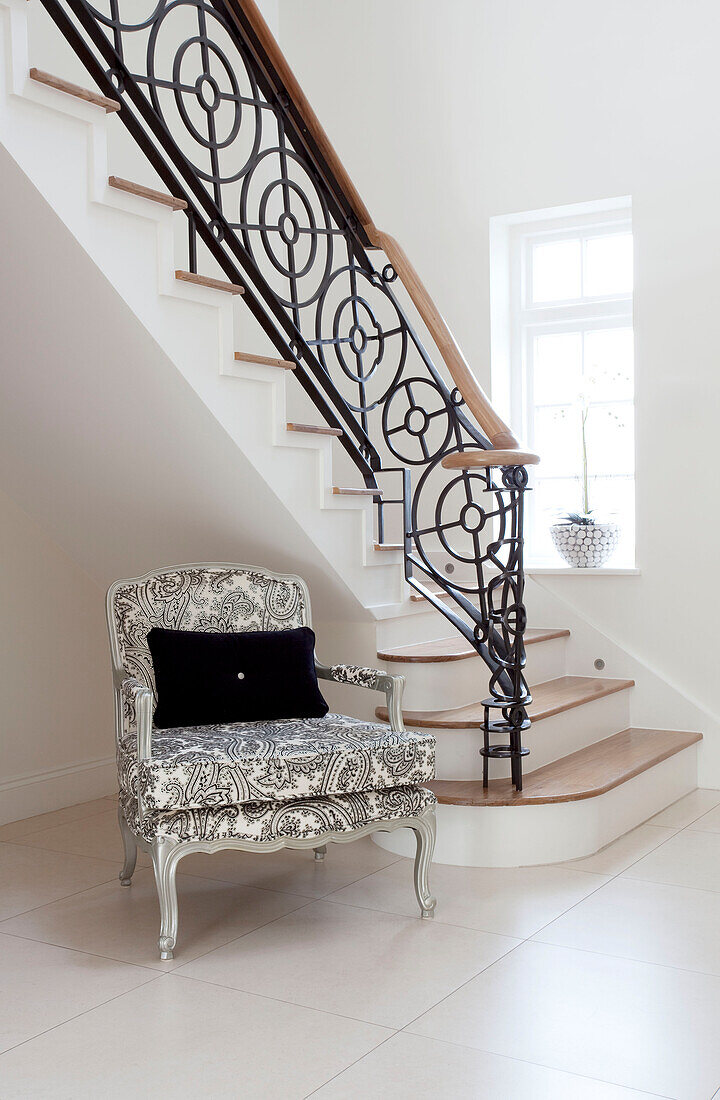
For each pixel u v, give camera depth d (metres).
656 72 4.55
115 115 4.63
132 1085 2.10
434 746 3.04
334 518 3.64
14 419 3.57
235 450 3.21
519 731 3.50
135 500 3.76
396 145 5.16
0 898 3.21
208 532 3.80
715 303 4.44
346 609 3.88
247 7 3.21
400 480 5.16
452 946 2.79
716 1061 2.18
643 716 4.63
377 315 5.20
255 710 3.21
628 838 3.75
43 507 4.04
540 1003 2.45
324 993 2.52
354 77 5.27
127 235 2.76
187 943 2.84
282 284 5.47
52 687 4.21
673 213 4.52
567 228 4.98
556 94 4.78
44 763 4.19
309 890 3.26
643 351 4.58
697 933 2.86
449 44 5.03
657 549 4.59
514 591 3.48
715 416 4.45
